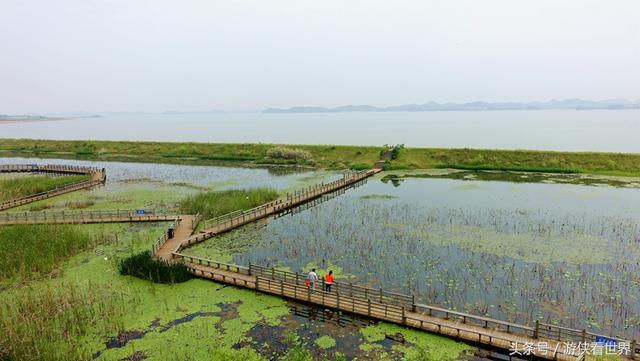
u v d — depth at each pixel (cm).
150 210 4256
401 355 1762
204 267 2702
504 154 6931
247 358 1714
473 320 2009
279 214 4131
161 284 2495
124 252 3022
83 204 4559
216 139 13975
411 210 4162
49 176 6425
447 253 2936
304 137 14100
